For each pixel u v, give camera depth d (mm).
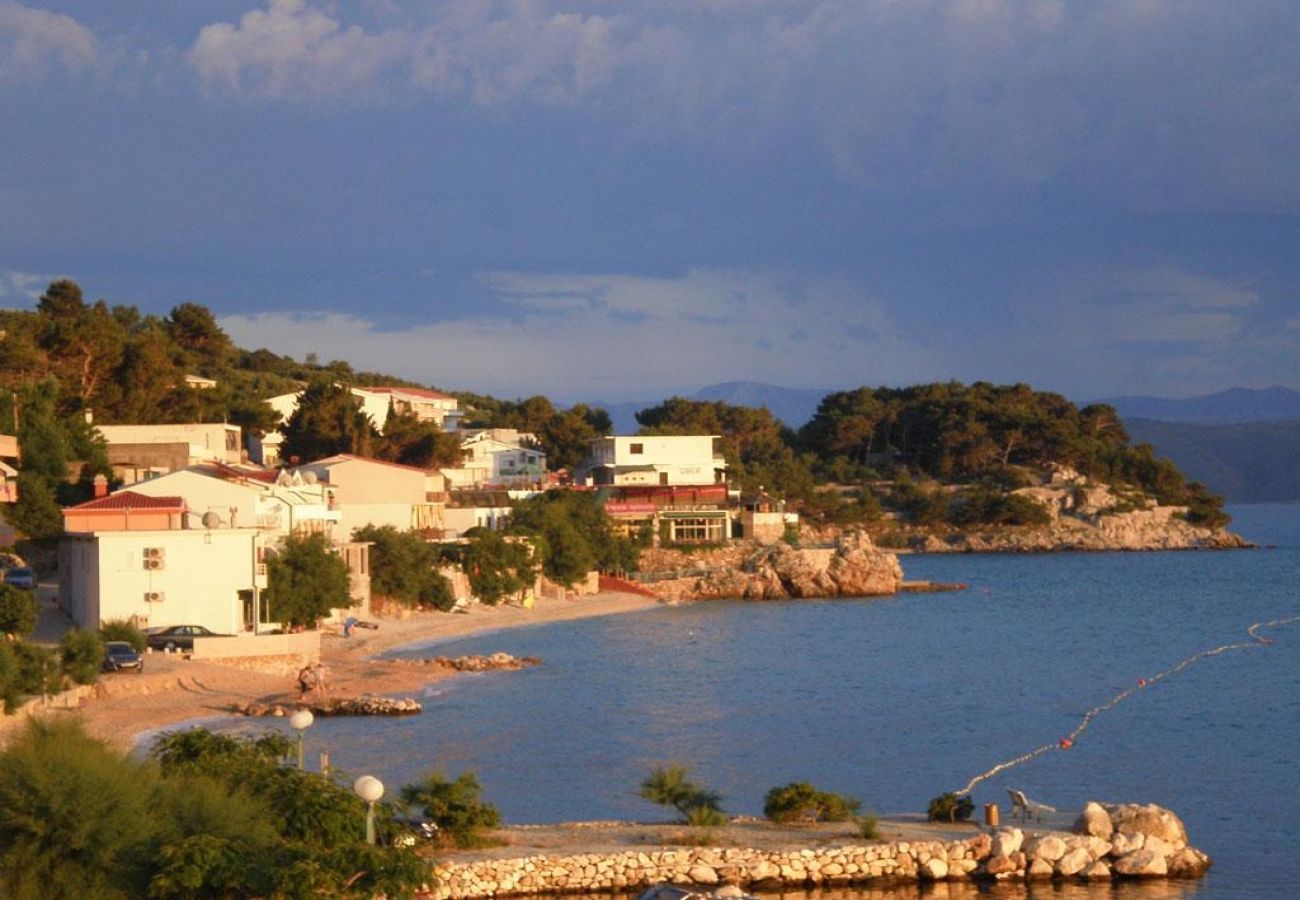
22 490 137125
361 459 171625
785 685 114438
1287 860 58938
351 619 135375
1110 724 94250
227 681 98375
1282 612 184625
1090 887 54781
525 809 66500
